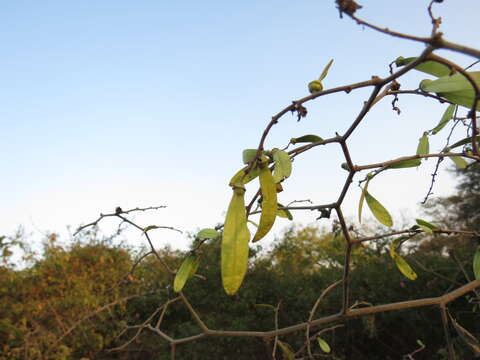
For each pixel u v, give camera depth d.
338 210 1.16
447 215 16.20
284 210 1.27
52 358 5.08
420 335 5.61
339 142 0.91
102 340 5.78
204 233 1.05
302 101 0.69
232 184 0.74
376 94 0.72
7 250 5.46
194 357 5.98
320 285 6.79
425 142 1.25
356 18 0.55
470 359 2.89
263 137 0.72
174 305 6.82
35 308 5.41
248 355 6.00
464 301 5.19
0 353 4.77
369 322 5.50
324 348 1.73
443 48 0.53
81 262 7.04
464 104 0.77
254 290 6.75
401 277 5.81
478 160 0.88
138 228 1.43
